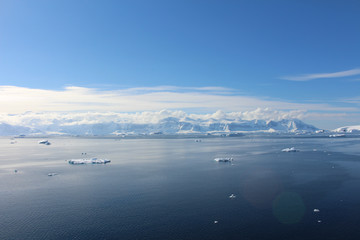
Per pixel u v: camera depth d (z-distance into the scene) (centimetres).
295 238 4888
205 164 12725
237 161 13612
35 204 6725
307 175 9656
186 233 5100
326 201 6712
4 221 5703
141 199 7038
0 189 8131
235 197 7138
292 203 6606
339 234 5003
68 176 9994
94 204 6688
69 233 5128
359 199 6806
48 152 19750
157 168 11681
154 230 5228
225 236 4981
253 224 5459
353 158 13975
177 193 7544
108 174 10325
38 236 5022
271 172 10350
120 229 5278
